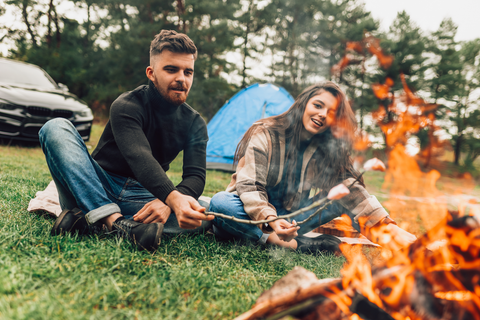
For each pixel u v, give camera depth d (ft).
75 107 19.67
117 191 6.14
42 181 10.27
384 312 2.86
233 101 22.53
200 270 4.60
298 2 62.64
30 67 22.06
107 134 6.14
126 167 6.14
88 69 61.41
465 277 2.88
